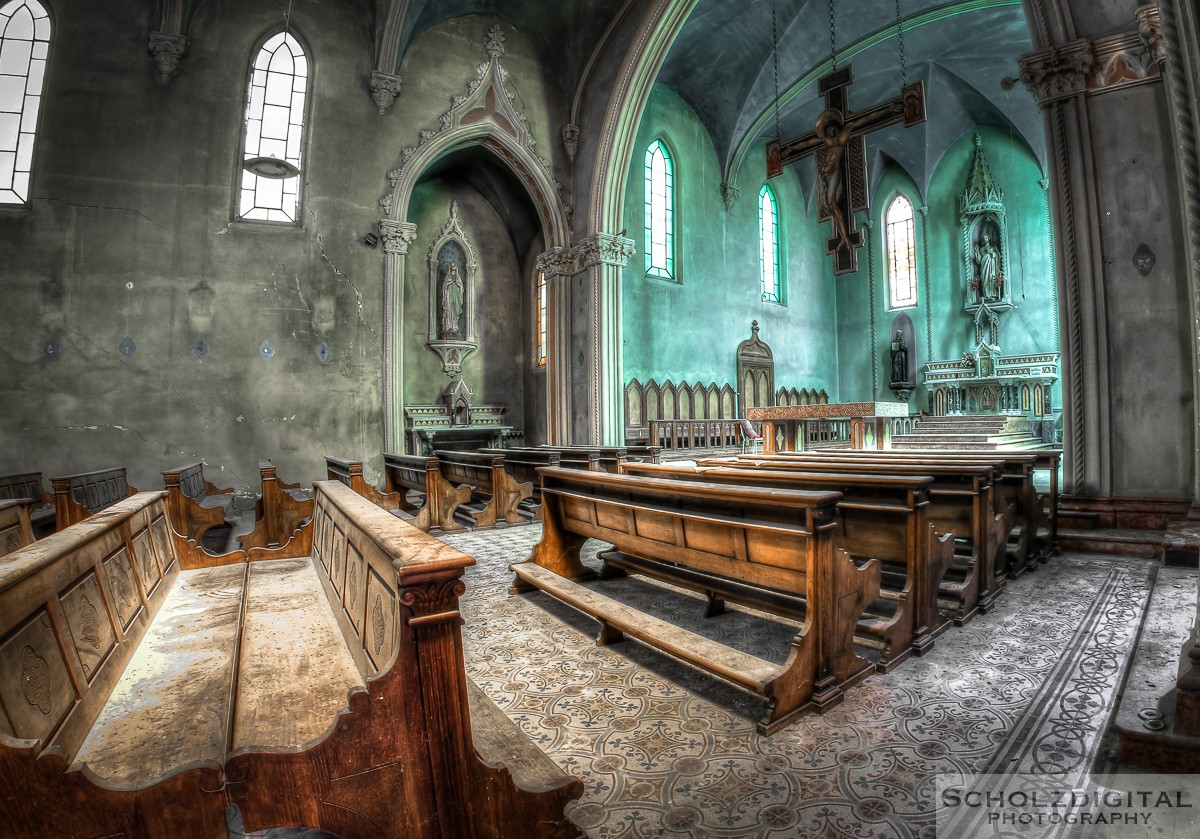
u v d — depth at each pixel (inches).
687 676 145.8
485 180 693.9
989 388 793.6
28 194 440.8
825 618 131.7
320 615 135.1
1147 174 288.8
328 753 74.6
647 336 690.8
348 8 533.6
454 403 654.5
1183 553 231.3
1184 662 109.1
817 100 784.9
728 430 751.7
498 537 318.7
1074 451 302.5
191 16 485.4
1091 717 121.6
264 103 512.4
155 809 68.2
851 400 936.3
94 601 102.2
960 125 818.8
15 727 66.6
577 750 113.8
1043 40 309.3
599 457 354.0
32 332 435.5
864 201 504.1
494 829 80.7
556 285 634.8
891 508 166.2
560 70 636.7
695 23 639.1
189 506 297.9
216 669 106.7
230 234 491.2
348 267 526.6
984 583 191.9
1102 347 295.3
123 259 460.1
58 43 451.2
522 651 161.9
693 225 748.6
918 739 115.3
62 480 249.6
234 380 486.3
